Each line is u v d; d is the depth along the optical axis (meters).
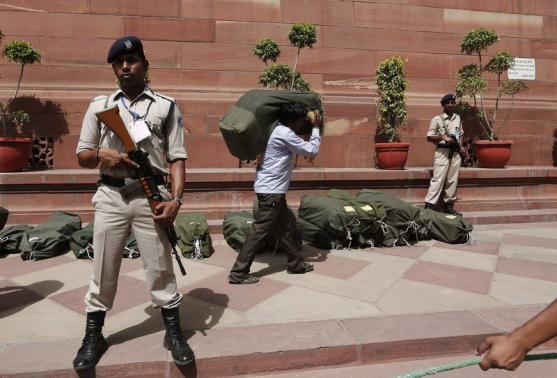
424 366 2.97
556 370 2.94
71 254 5.08
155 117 2.69
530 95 9.30
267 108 4.10
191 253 5.03
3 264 4.73
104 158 2.58
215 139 7.59
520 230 6.71
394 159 7.50
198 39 7.77
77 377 2.63
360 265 4.75
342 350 2.94
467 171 7.62
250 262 4.15
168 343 2.81
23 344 2.88
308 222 5.50
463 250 5.44
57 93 7.18
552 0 9.34
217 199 6.69
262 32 8.00
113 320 3.30
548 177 8.05
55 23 7.25
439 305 3.66
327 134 8.04
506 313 3.45
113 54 2.60
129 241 4.99
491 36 7.85
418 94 8.74
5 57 7.11
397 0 8.57
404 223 5.64
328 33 8.29
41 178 6.17
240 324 3.24
